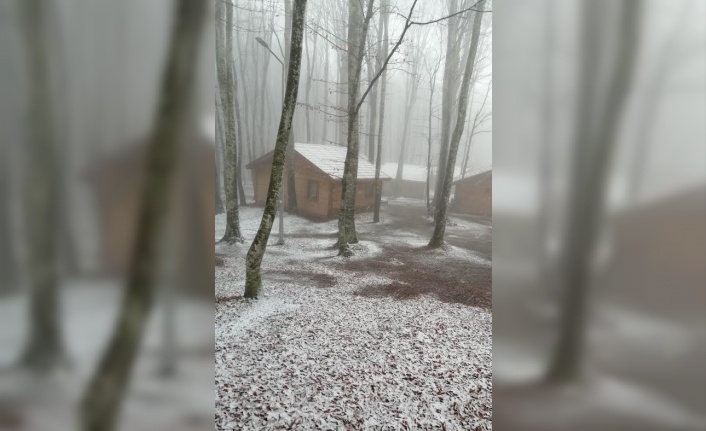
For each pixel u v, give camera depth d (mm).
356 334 4656
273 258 9219
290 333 4617
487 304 5961
